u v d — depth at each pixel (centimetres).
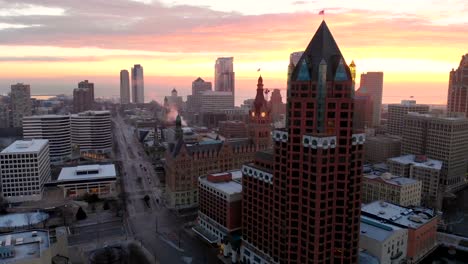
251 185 16175
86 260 17038
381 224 17175
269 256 15300
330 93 13000
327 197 13112
